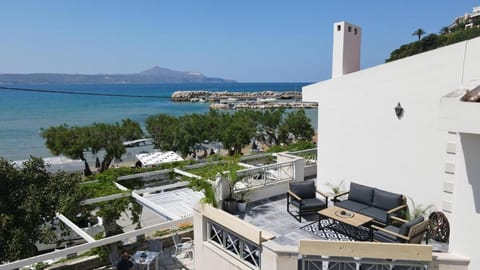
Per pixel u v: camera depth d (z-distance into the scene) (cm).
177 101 11375
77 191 1068
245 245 743
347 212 822
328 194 1017
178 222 1008
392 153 899
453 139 767
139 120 5900
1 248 882
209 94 13112
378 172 936
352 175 1006
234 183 998
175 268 974
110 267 989
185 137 2453
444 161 789
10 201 949
